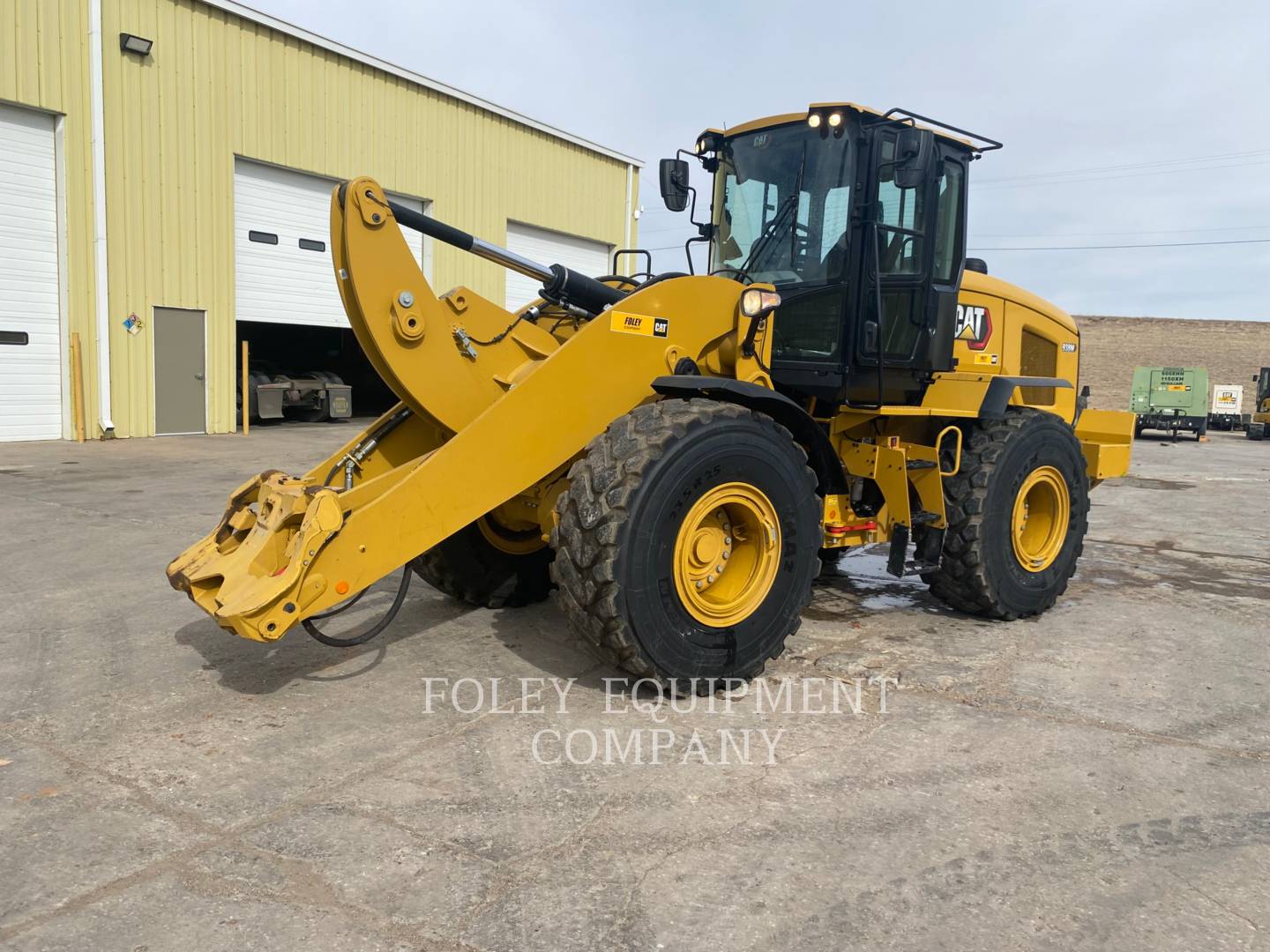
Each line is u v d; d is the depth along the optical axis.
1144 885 2.29
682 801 2.66
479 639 4.18
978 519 4.46
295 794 2.66
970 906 2.18
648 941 2.02
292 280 15.37
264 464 10.48
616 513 3.14
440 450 3.26
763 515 3.58
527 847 2.40
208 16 13.56
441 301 3.69
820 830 2.51
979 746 3.11
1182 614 4.95
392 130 16.17
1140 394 25.34
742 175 4.70
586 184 20.06
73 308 12.45
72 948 1.96
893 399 4.71
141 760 2.88
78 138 12.28
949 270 4.76
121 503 7.70
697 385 3.49
